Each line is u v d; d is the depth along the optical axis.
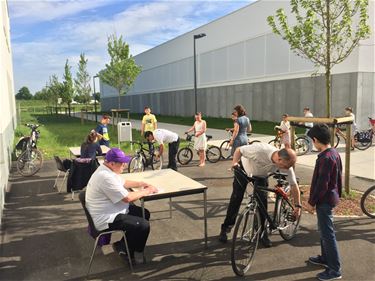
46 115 50.00
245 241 3.90
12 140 13.91
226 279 3.76
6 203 6.69
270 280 3.71
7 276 3.88
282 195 4.43
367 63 17.45
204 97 33.06
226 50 29.05
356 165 9.91
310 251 4.38
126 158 3.99
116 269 4.02
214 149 10.84
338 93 18.38
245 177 4.32
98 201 3.88
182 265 4.09
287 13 21.42
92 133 7.03
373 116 17.98
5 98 10.90
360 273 3.80
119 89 26.56
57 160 7.20
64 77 35.91
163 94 42.69
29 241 4.86
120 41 25.86
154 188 4.28
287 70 22.52
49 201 6.81
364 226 5.18
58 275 3.91
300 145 11.87
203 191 4.43
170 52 39.78
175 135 8.55
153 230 5.18
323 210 3.66
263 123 23.94
